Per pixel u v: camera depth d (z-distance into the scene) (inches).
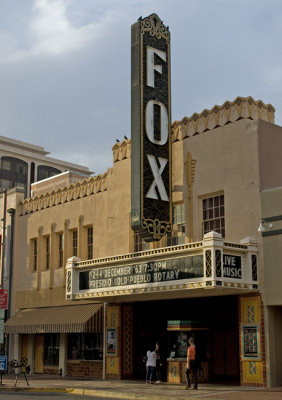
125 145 1051.9
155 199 877.2
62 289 1165.7
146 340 1039.0
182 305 1028.5
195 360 787.4
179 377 895.1
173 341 920.3
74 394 801.6
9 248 1350.9
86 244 1138.7
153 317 1055.0
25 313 1243.8
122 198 1039.0
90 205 1130.7
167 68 941.2
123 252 1014.4
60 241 1213.1
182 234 913.5
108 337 1025.5
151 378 890.7
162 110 916.6
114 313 1020.5
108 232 1056.8
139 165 869.8
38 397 738.2
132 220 863.1
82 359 1102.4
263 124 836.0
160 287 820.0
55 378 1077.1
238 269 775.7
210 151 884.0
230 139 858.8
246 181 827.4
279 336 789.9
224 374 987.3
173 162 938.7
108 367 1018.7
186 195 906.7
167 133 918.4
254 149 824.3
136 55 911.7
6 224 1381.6
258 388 765.3
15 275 1323.8
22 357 1270.9
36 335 1255.5
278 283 770.2
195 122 914.1
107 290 915.4
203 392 735.1
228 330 986.7
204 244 756.6
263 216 797.9
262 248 794.2
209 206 882.1
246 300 806.5
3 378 1097.4
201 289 782.5
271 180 826.8
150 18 933.8
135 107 896.3
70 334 1150.3
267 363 769.6
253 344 789.2
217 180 866.1
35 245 1299.2
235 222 832.3
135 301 1007.0
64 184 1581.0
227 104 870.4
